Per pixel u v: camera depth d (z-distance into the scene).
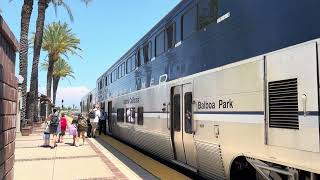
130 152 16.16
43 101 51.34
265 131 6.07
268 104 6.04
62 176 10.58
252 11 6.70
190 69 9.42
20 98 26.83
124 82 18.64
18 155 14.99
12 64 7.11
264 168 6.27
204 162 8.62
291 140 5.49
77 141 18.98
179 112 10.22
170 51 11.04
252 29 6.66
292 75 5.55
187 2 9.80
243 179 7.50
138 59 15.43
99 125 26.12
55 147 18.00
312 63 5.19
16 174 10.86
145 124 13.76
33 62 30.78
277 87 5.87
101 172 11.18
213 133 7.94
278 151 5.76
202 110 8.55
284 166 5.84
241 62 6.94
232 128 7.14
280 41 5.89
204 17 8.70
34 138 23.19
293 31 5.62
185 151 9.86
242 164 7.41
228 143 7.28
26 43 27.78
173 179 10.26
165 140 11.36
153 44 13.04
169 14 11.24
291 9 5.69
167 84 11.21
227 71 7.43
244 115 6.72
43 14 30.48
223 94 7.54
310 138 5.14
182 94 9.94
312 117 5.12
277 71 5.89
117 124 20.59
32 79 30.55
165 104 11.35
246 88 6.70
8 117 6.53
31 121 29.70
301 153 5.30
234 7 7.33
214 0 8.23
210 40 8.30
